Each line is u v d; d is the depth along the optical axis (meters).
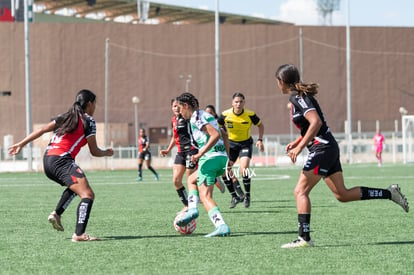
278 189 27.91
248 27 103.94
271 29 104.31
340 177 11.31
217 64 58.00
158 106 102.00
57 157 12.02
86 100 12.23
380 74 107.19
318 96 105.00
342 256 10.07
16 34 98.75
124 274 8.75
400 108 99.62
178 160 16.45
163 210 18.70
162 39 102.19
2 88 98.25
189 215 12.72
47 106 99.06
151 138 101.88
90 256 10.27
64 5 123.81
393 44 107.56
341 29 105.88
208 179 12.62
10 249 11.13
